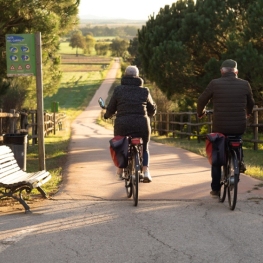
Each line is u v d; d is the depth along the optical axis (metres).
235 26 23.52
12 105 24.61
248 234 5.81
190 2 25.66
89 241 5.55
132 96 7.47
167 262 4.85
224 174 7.37
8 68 9.52
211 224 6.26
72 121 68.31
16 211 7.14
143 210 7.04
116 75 154.00
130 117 7.41
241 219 6.50
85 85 128.62
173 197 7.97
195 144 21.00
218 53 24.52
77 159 13.83
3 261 4.93
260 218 6.55
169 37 25.11
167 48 23.89
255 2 22.28
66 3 16.48
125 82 7.59
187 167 11.70
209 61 22.72
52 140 24.73
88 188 8.80
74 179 9.83
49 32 14.88
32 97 28.17
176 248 5.29
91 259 4.96
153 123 33.31
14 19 14.77
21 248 5.33
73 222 6.41
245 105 7.25
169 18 26.19
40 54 9.55
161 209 7.09
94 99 106.50
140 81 7.59
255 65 20.73
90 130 41.28
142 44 27.14
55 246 5.39
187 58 23.77
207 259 4.93
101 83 133.25
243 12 23.42
